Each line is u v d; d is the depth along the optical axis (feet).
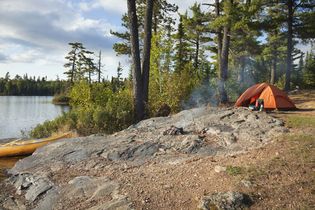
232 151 26.76
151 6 51.03
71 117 51.39
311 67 109.81
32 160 30.45
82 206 20.83
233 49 107.45
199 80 69.21
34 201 22.74
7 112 125.70
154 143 30.07
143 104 50.49
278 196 18.86
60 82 418.31
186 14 87.30
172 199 20.15
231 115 35.94
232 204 18.31
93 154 29.45
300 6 79.36
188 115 38.86
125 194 21.18
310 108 45.52
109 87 59.72
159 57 62.08
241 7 62.90
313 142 25.43
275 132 29.17
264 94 44.75
